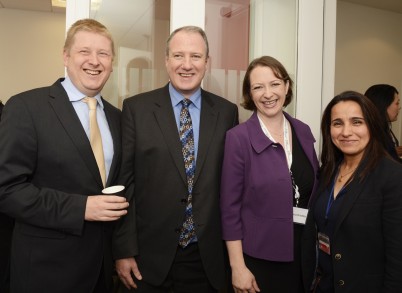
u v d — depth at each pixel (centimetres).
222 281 146
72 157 122
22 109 119
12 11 495
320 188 143
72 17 172
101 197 119
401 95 583
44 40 512
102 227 132
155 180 140
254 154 145
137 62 188
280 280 144
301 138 153
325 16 215
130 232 140
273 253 139
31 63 509
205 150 145
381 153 129
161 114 146
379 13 554
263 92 146
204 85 199
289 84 154
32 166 120
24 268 120
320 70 215
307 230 142
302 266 142
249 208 145
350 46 529
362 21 538
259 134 147
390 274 117
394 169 122
